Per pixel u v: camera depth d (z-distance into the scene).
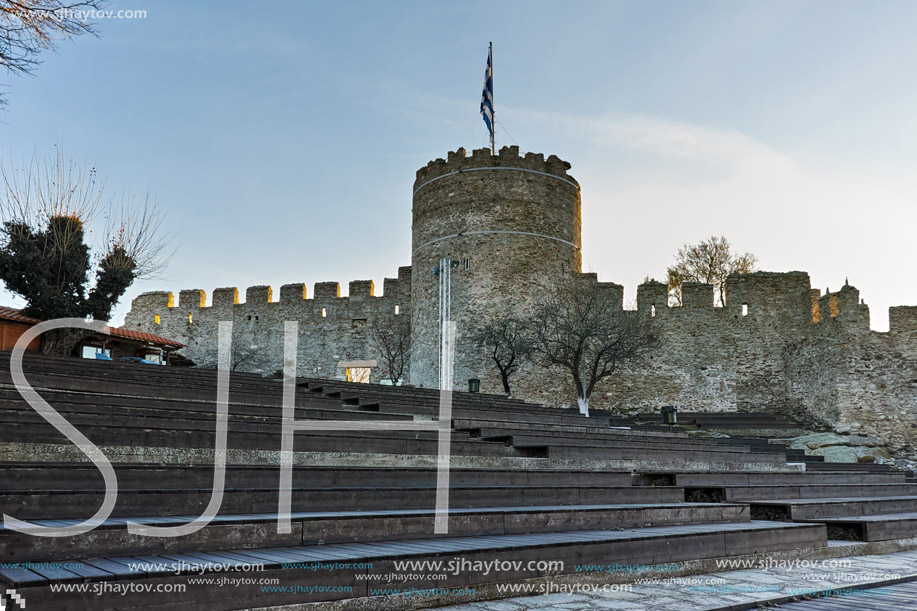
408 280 45.81
